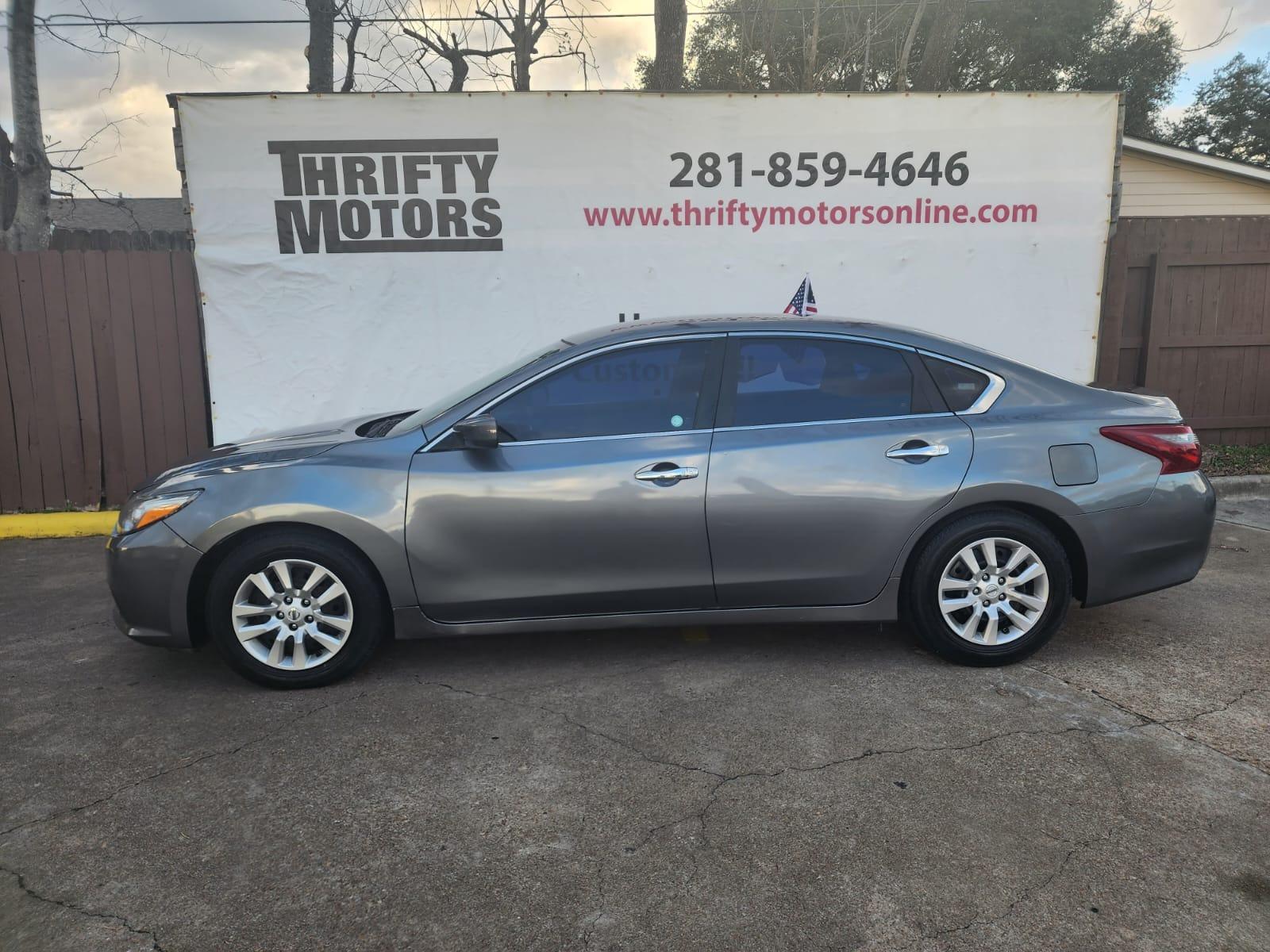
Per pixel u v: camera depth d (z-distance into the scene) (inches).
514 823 113.7
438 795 120.7
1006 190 289.4
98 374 291.6
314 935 93.8
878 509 153.1
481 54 489.7
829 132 284.0
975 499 153.6
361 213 280.4
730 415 156.4
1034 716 141.6
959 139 285.9
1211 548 242.1
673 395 157.5
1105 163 288.5
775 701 148.1
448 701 150.4
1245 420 331.6
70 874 104.3
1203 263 319.0
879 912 96.1
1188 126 1029.2
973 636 158.4
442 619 154.6
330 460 152.6
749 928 94.0
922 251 292.0
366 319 285.6
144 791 122.9
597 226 285.7
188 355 292.7
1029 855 105.5
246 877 103.7
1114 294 319.6
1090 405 161.8
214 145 273.9
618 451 152.7
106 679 163.2
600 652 171.5
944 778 122.8
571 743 134.9
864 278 293.0
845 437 154.6
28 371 289.7
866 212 289.3
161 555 148.7
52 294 287.4
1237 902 96.9
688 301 291.9
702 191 285.7
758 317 167.8
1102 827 111.0
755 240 289.3
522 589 153.3
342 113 275.3
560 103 278.5
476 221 283.1
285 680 153.3
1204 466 314.2
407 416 193.3
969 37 820.0
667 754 130.7
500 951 91.3
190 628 153.1
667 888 100.7
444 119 277.3
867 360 160.7
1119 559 157.8
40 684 161.3
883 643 174.2
